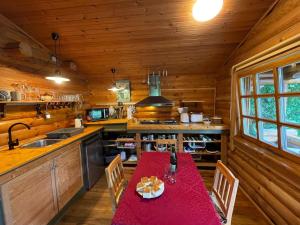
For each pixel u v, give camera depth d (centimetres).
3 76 232
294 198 175
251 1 211
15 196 168
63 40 292
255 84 252
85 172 303
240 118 312
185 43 301
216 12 212
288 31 181
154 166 207
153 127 370
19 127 256
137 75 428
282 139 209
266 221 219
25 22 248
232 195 138
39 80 296
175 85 431
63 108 360
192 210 128
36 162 195
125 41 296
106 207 257
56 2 217
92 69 402
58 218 232
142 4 222
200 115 389
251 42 258
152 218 121
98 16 241
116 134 427
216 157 387
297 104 187
